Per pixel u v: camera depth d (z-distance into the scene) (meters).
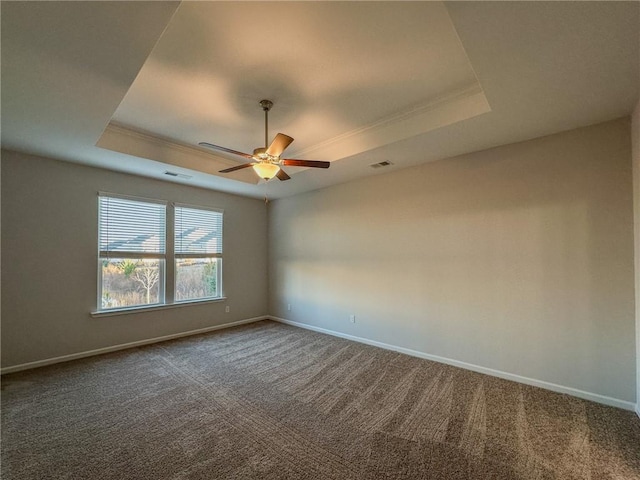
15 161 3.37
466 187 3.46
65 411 2.49
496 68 1.90
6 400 2.67
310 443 2.09
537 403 2.64
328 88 2.52
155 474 1.79
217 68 2.24
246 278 5.78
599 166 2.68
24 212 3.43
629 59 1.79
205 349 4.12
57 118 2.57
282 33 1.88
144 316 4.38
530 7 1.42
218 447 2.04
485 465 1.89
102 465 1.86
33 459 1.91
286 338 4.67
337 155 3.66
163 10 1.47
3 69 1.88
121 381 3.08
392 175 4.16
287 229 5.76
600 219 2.67
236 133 3.46
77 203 3.80
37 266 3.50
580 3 1.39
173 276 4.72
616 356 2.58
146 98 2.68
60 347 3.64
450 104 2.70
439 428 2.27
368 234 4.42
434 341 3.70
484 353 3.30
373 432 2.22
